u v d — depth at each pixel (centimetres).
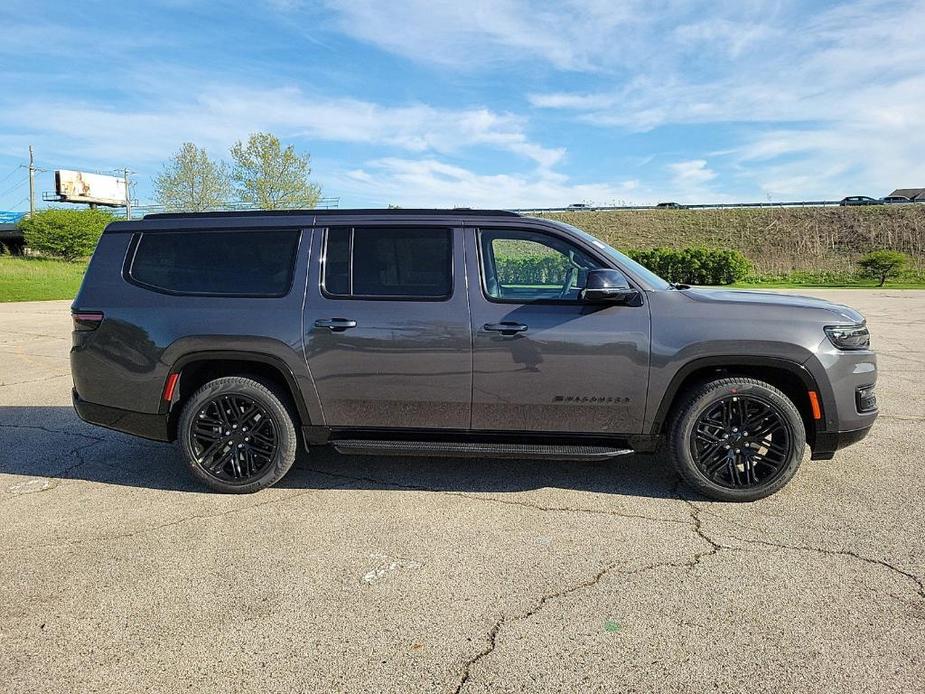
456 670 233
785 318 375
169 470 460
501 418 394
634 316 380
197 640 252
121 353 410
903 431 541
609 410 386
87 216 3997
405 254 401
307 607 276
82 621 266
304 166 3831
